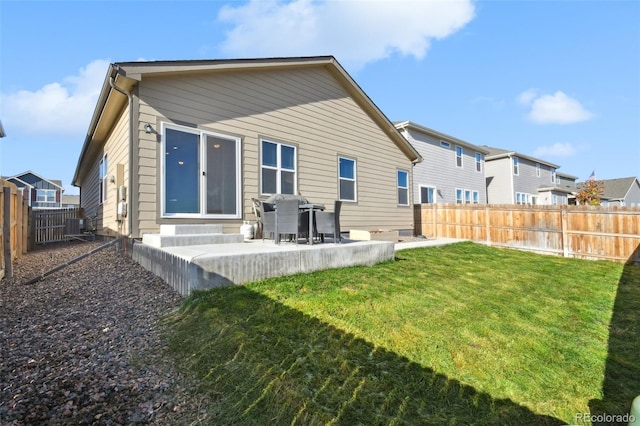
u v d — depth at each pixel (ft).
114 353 8.78
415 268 19.45
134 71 18.43
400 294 14.05
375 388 7.72
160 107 20.06
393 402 7.34
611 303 15.51
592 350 10.63
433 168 58.23
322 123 30.40
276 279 14.37
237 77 24.08
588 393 8.45
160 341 9.41
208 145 22.21
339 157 32.04
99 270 16.97
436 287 15.64
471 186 67.10
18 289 14.11
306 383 7.63
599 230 30.17
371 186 35.60
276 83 26.68
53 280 15.39
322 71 30.66
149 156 19.49
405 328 10.82
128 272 16.38
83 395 7.08
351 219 33.04
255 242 20.17
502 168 76.23
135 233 18.84
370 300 12.94
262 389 7.38
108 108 22.40
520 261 25.61
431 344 9.98
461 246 31.19
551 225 33.22
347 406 7.03
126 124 20.51
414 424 6.77
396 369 8.57
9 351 8.75
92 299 12.75
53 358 8.47
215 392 7.32
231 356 8.55
